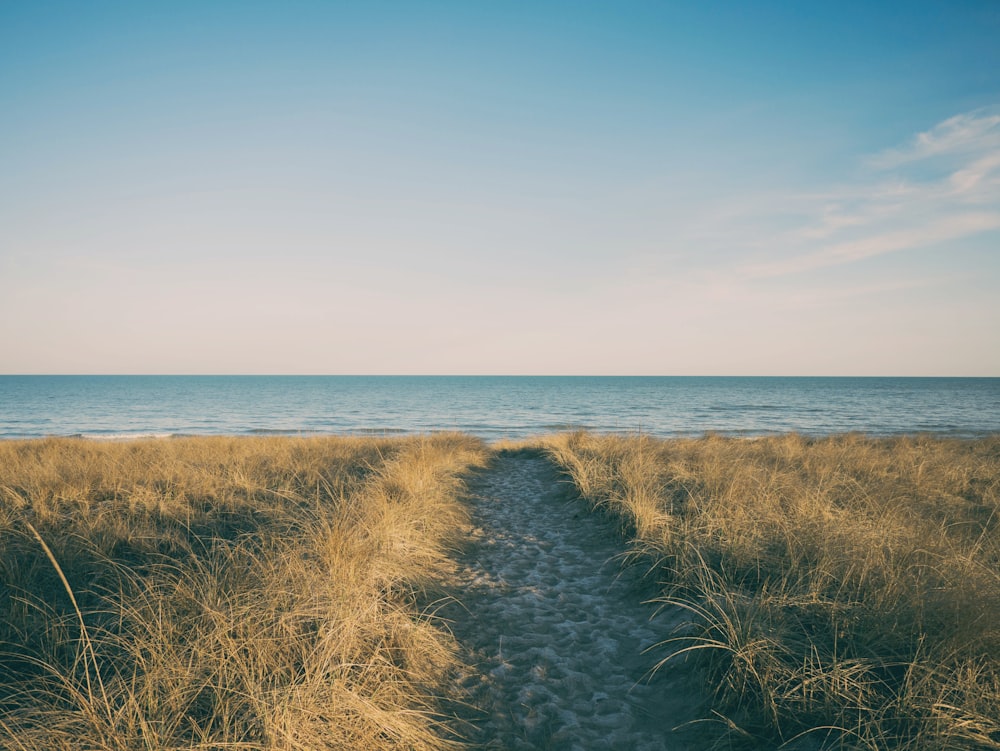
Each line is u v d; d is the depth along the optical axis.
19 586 4.18
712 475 8.28
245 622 3.43
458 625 4.56
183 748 2.43
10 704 2.91
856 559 4.28
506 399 80.88
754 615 3.62
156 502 6.90
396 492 8.15
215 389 111.88
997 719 2.56
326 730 2.70
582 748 2.97
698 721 3.02
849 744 2.62
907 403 67.06
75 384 142.50
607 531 7.34
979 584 3.59
